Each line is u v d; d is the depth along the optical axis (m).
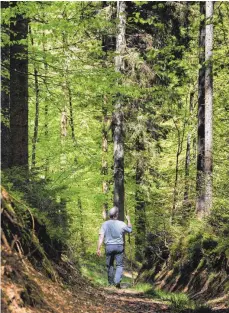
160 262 16.84
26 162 10.70
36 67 12.10
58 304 6.30
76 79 12.19
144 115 22.28
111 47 21.47
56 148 18.27
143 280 17.31
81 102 13.58
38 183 9.35
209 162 15.66
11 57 10.82
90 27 12.66
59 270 8.12
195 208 16.06
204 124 16.45
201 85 16.62
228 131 18.89
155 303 10.33
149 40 22.25
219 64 15.28
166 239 16.84
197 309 8.90
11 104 10.72
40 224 7.85
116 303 8.72
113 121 21.03
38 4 11.00
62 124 22.28
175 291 13.68
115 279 11.95
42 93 13.87
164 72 20.41
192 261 13.74
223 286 10.97
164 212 18.06
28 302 5.46
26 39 10.43
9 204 6.70
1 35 10.30
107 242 11.81
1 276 5.30
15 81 10.76
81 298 7.47
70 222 10.21
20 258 6.27
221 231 13.26
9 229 6.36
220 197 14.47
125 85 13.35
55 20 11.22
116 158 20.97
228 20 18.25
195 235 14.45
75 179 11.66
